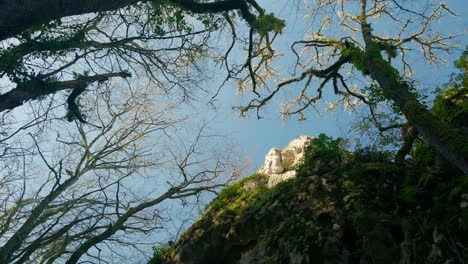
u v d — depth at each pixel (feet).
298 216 36.35
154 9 37.14
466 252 21.98
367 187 34.32
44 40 31.86
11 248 31.55
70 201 36.24
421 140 38.01
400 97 32.81
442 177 29.35
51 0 22.26
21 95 30.40
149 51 37.76
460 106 33.65
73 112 38.29
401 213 30.01
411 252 26.32
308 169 45.32
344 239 31.50
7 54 28.45
